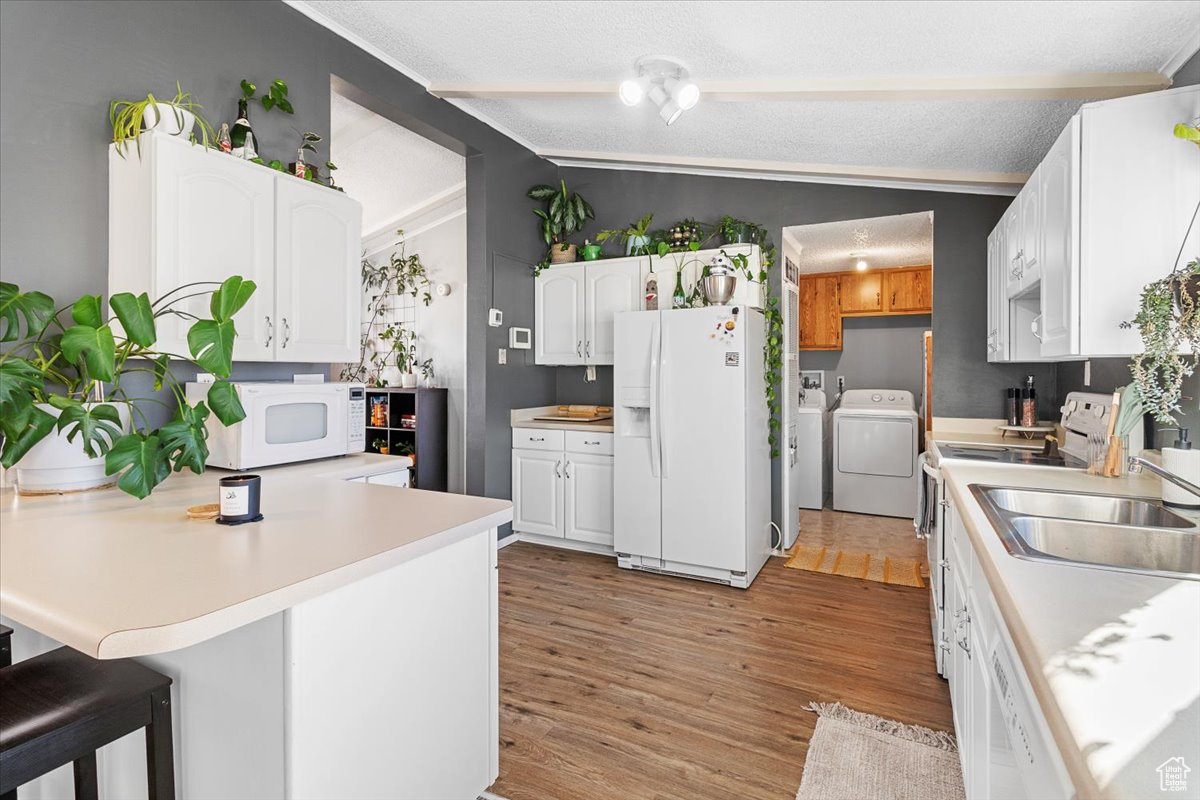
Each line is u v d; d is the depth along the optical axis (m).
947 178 3.34
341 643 1.14
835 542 4.19
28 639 1.40
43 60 1.89
